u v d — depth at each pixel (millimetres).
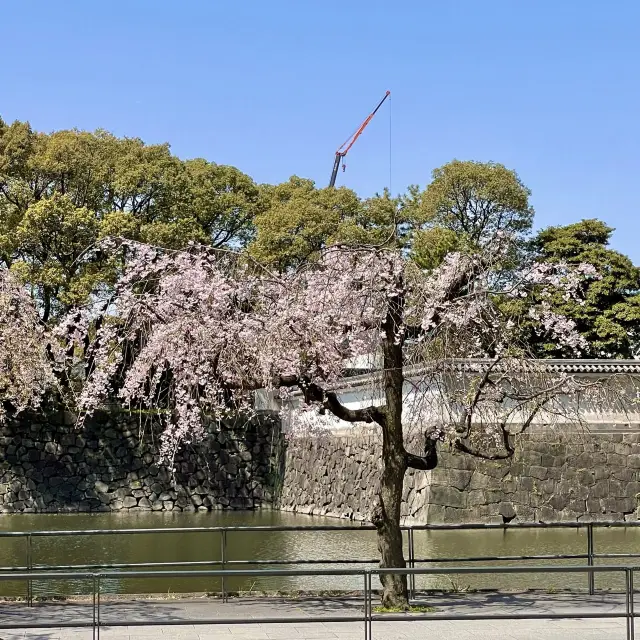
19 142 34719
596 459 24328
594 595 12141
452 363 12172
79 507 33031
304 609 11188
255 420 34844
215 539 22828
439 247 17812
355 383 14125
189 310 11742
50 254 33688
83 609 11242
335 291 11461
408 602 11336
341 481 28547
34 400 17031
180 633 9828
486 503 23609
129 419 33969
